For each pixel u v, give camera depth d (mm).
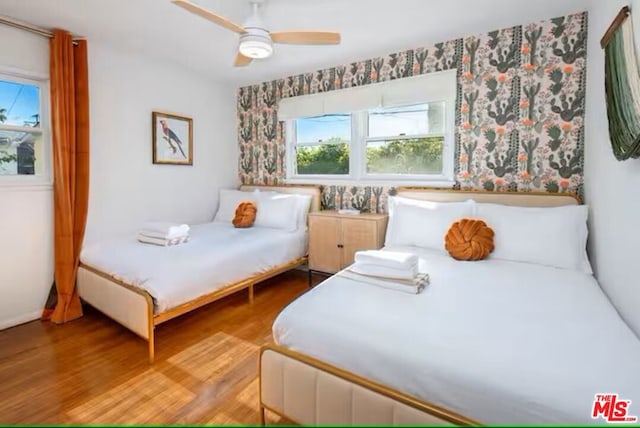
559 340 1248
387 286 1808
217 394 1802
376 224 3150
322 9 2422
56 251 2775
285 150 4188
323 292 1756
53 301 2785
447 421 1040
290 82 4051
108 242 2947
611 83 1763
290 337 1486
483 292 1744
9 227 2605
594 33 2322
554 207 2465
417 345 1233
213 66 3707
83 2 2309
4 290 2594
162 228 2859
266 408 1465
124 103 3283
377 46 3139
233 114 4520
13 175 2674
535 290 1777
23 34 2607
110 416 1632
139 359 2135
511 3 2385
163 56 3404
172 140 3740
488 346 1204
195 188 4062
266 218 3734
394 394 1132
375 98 3426
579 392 982
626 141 1530
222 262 2654
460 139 3068
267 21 2594
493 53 2857
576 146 2613
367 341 1298
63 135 2719
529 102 2758
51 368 2033
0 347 2289
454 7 2430
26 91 2715
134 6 2371
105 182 3168
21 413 1650
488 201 2865
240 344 2334
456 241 2424
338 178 3885
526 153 2803
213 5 2346
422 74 3180
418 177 3363
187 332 2510
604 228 2031
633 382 1015
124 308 2266
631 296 1594
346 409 1226
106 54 3113
